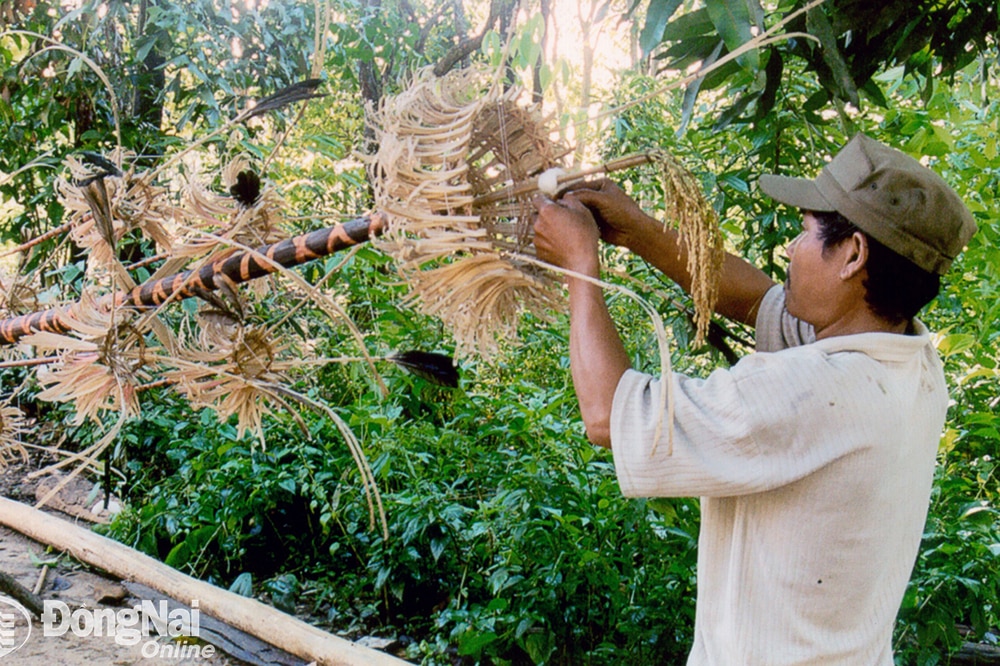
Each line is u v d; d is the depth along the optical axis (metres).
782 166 2.97
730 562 1.31
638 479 1.21
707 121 3.39
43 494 4.26
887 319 1.28
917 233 1.21
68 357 2.11
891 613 1.33
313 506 3.36
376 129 1.54
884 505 1.23
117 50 5.00
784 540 1.23
